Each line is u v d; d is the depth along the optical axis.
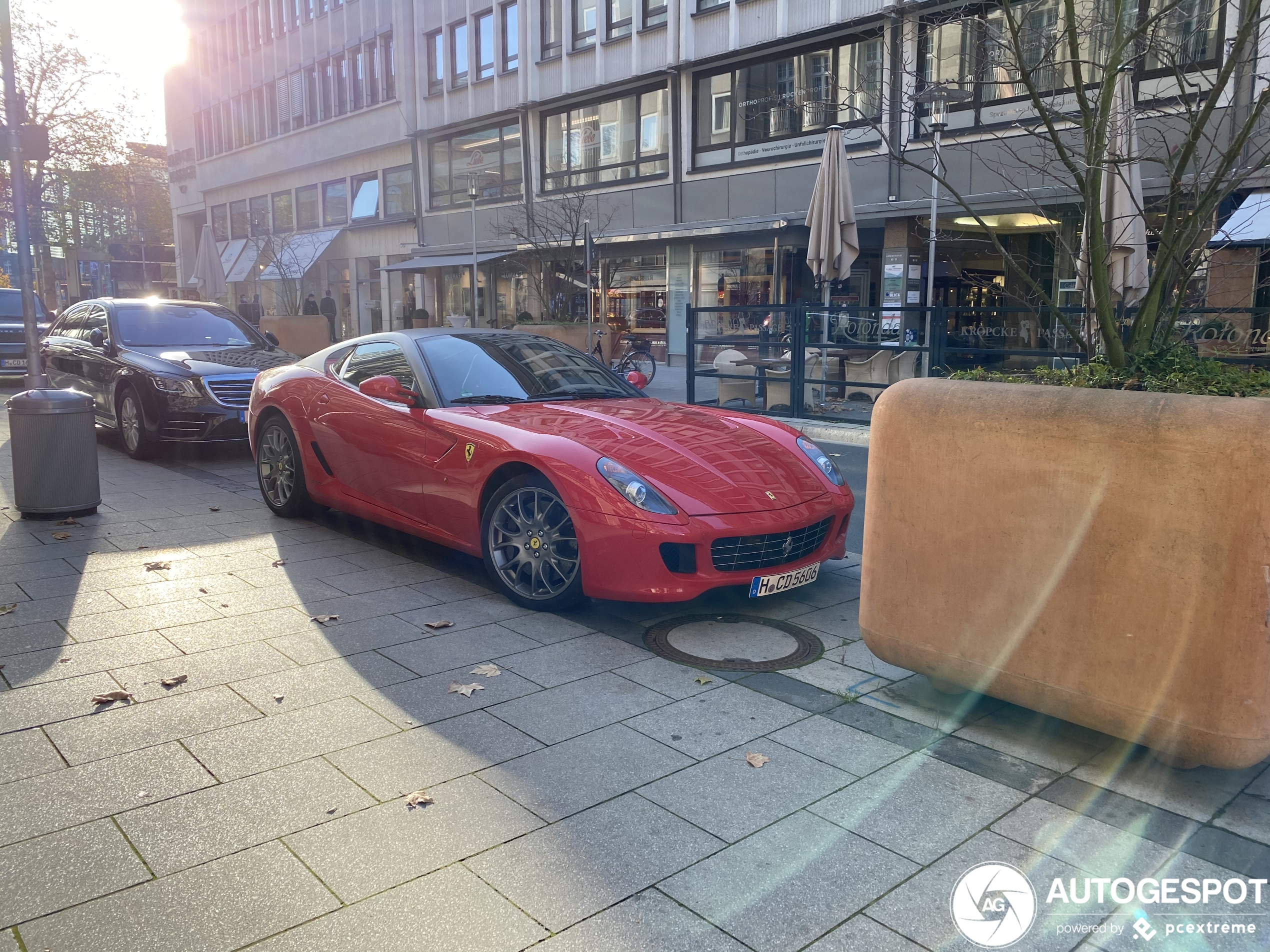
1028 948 2.09
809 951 2.06
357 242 35.38
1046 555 2.90
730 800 2.71
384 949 2.04
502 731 3.13
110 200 37.59
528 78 26.30
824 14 18.67
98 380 9.47
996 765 2.95
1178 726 2.66
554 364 5.78
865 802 2.71
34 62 30.36
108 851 2.40
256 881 2.28
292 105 38.16
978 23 5.68
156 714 3.22
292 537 5.82
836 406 12.30
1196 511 2.56
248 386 8.74
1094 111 4.23
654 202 23.16
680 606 4.53
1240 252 10.55
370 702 3.35
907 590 3.30
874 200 18.05
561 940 2.08
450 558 5.38
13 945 2.03
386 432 5.20
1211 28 10.40
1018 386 3.04
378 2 32.31
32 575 4.87
